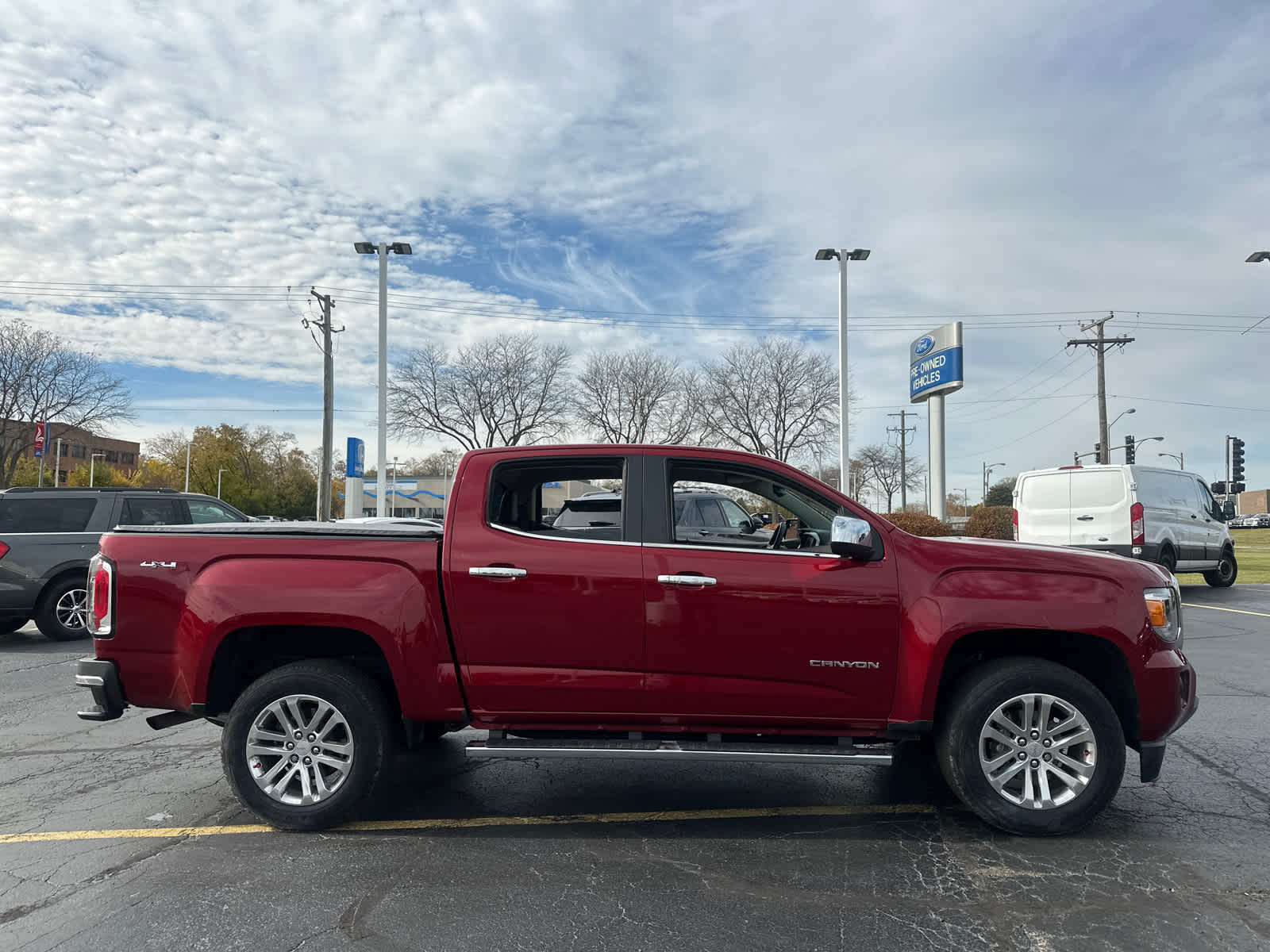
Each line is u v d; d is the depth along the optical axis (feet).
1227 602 43.93
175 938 10.07
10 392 157.99
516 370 127.95
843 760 12.91
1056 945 9.86
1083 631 13.08
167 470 268.00
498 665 13.51
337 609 13.39
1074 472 45.44
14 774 16.85
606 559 13.51
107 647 13.85
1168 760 17.30
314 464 302.45
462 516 13.88
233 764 13.44
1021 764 13.17
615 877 11.80
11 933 10.21
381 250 81.56
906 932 10.17
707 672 13.38
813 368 128.67
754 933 10.15
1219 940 9.97
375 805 14.97
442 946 9.85
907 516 61.87
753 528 19.07
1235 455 104.17
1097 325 125.59
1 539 32.22
